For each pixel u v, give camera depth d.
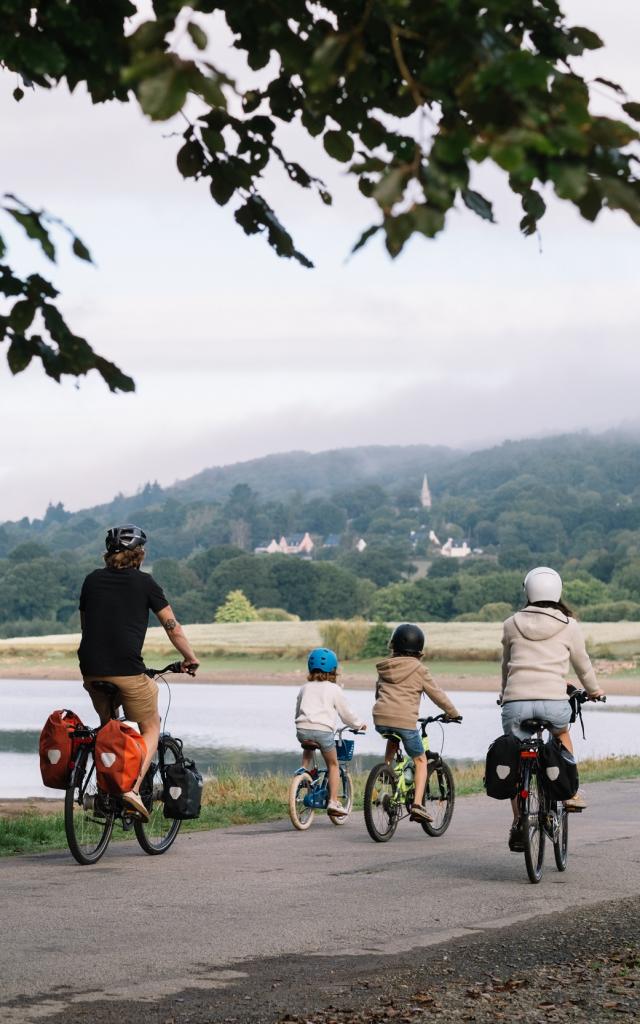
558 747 9.01
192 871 9.14
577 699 9.32
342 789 12.94
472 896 8.23
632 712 61.78
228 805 14.13
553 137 3.00
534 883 8.81
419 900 8.05
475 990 5.67
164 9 3.80
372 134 3.87
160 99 2.96
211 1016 5.24
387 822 11.33
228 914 7.46
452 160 3.03
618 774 19.23
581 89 3.10
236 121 4.64
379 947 6.64
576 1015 5.22
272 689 93.81
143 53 3.01
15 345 3.89
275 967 6.16
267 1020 5.17
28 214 3.30
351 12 3.64
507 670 9.20
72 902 7.76
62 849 10.59
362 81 3.56
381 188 3.06
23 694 85.94
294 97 4.55
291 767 30.42
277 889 8.39
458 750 36.53
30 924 7.07
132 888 8.32
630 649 115.81
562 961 6.32
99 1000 5.48
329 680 12.59
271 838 11.38
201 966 6.15
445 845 10.98
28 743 39.06
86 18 3.87
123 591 9.31
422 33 3.17
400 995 5.61
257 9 3.71
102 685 9.28
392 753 11.62
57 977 5.88
